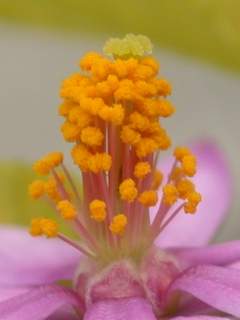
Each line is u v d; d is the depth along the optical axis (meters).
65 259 0.07
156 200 0.06
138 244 0.06
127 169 0.06
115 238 0.06
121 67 0.06
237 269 0.06
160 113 0.06
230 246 0.06
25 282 0.07
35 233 0.06
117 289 0.06
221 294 0.06
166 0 0.07
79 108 0.06
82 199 0.07
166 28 0.07
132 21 0.07
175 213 0.06
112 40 0.06
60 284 0.07
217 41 0.07
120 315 0.06
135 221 0.06
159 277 0.06
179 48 0.07
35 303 0.06
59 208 0.06
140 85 0.06
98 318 0.06
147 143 0.06
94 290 0.06
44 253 0.07
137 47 0.06
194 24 0.07
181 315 0.06
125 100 0.06
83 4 0.07
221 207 0.07
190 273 0.06
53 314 0.06
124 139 0.06
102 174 0.06
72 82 0.06
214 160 0.07
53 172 0.06
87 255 0.06
